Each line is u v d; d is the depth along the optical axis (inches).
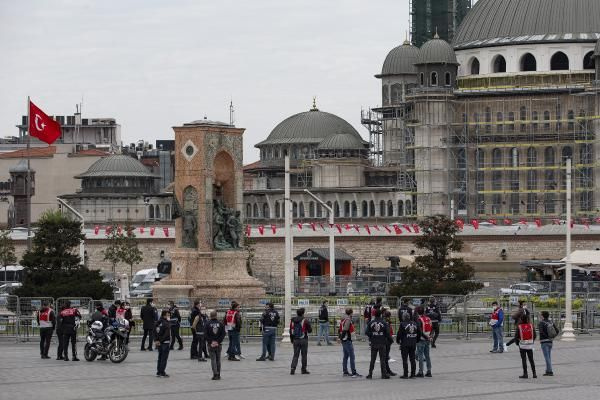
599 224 7411.4
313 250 6747.1
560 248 6988.2
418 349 2461.9
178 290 3932.1
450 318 3540.8
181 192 4015.8
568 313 3383.4
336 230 7190.0
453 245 4803.2
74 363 2741.1
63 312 2797.7
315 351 3053.6
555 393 2166.6
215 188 4065.0
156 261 7249.0
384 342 2428.6
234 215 4060.0
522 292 4463.6
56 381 2380.7
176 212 4005.9
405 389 2240.4
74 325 2797.7
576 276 5915.4
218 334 2404.0
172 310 3085.6
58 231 4544.8
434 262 4709.6
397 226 7214.6
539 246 7007.9
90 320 2864.2
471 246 7057.1
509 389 2233.0
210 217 4001.0
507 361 2792.8
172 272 3996.1
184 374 2507.4
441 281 4547.2
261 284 4025.6
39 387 2283.5
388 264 7081.7
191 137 4001.0
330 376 2476.6
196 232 4001.0
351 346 2470.5
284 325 3393.2
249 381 2385.6
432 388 2256.4
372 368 2431.1
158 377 2440.9
